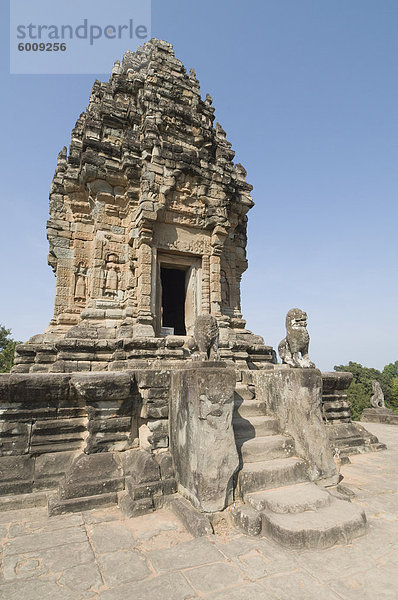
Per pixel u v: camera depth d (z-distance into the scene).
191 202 11.58
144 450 5.91
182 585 3.42
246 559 3.86
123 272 10.97
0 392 5.80
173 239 11.30
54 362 9.13
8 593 3.33
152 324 10.05
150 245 10.64
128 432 6.19
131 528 4.60
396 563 3.78
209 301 11.60
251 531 4.36
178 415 5.66
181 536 4.38
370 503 5.48
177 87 13.05
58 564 3.79
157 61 12.91
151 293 10.46
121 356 8.87
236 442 5.85
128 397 6.25
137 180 10.87
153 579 3.52
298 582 3.46
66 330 10.62
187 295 12.02
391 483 6.46
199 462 4.79
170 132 12.00
